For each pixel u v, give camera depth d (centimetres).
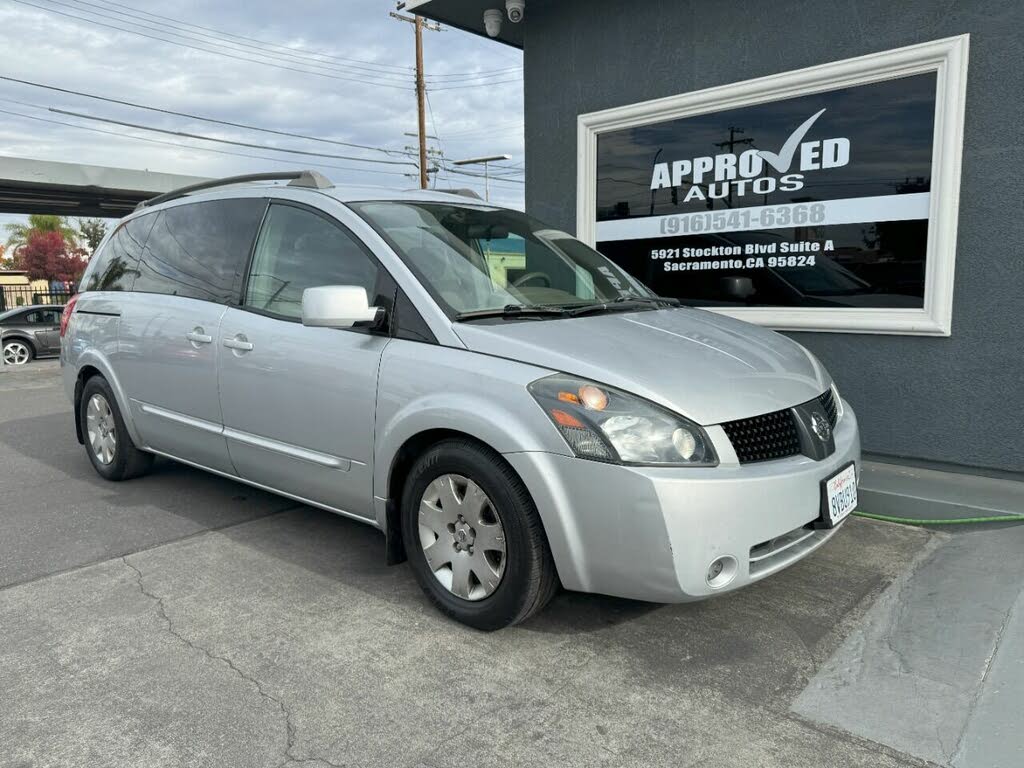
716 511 245
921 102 433
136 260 466
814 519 275
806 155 479
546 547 269
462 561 290
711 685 255
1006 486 412
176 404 415
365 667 268
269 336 354
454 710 243
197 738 230
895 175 446
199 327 392
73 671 268
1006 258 409
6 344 1596
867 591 323
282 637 290
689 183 537
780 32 479
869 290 463
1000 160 405
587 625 297
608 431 250
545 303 335
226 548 381
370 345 313
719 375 278
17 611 315
